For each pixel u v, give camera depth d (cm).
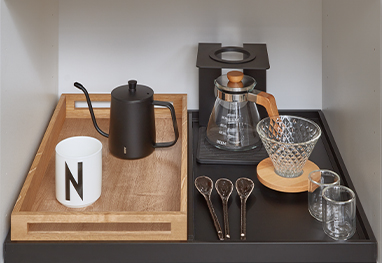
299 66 127
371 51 87
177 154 107
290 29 124
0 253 81
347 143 103
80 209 87
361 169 93
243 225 85
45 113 111
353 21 99
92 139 91
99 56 125
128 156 101
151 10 122
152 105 101
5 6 83
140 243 81
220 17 123
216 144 111
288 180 97
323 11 122
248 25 124
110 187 94
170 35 124
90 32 123
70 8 121
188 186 95
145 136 101
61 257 81
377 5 83
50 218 81
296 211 91
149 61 127
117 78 128
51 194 92
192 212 89
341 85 108
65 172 85
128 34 124
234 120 108
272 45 125
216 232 85
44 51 110
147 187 95
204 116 121
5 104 83
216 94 107
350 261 82
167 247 81
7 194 84
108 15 122
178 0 121
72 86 127
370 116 87
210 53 112
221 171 104
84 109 122
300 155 94
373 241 82
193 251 81
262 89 117
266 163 103
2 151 81
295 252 81
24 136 94
